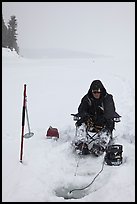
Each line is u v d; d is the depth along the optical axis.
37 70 23.83
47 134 7.17
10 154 6.34
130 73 20.09
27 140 7.13
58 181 5.48
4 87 15.16
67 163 6.04
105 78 17.70
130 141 6.89
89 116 6.55
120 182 5.18
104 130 6.37
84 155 6.31
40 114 9.67
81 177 5.56
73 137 7.23
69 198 5.08
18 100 11.92
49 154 6.33
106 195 4.89
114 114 6.39
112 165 5.80
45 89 14.44
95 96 6.34
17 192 5.02
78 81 16.92
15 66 28.28
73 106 10.75
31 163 5.96
